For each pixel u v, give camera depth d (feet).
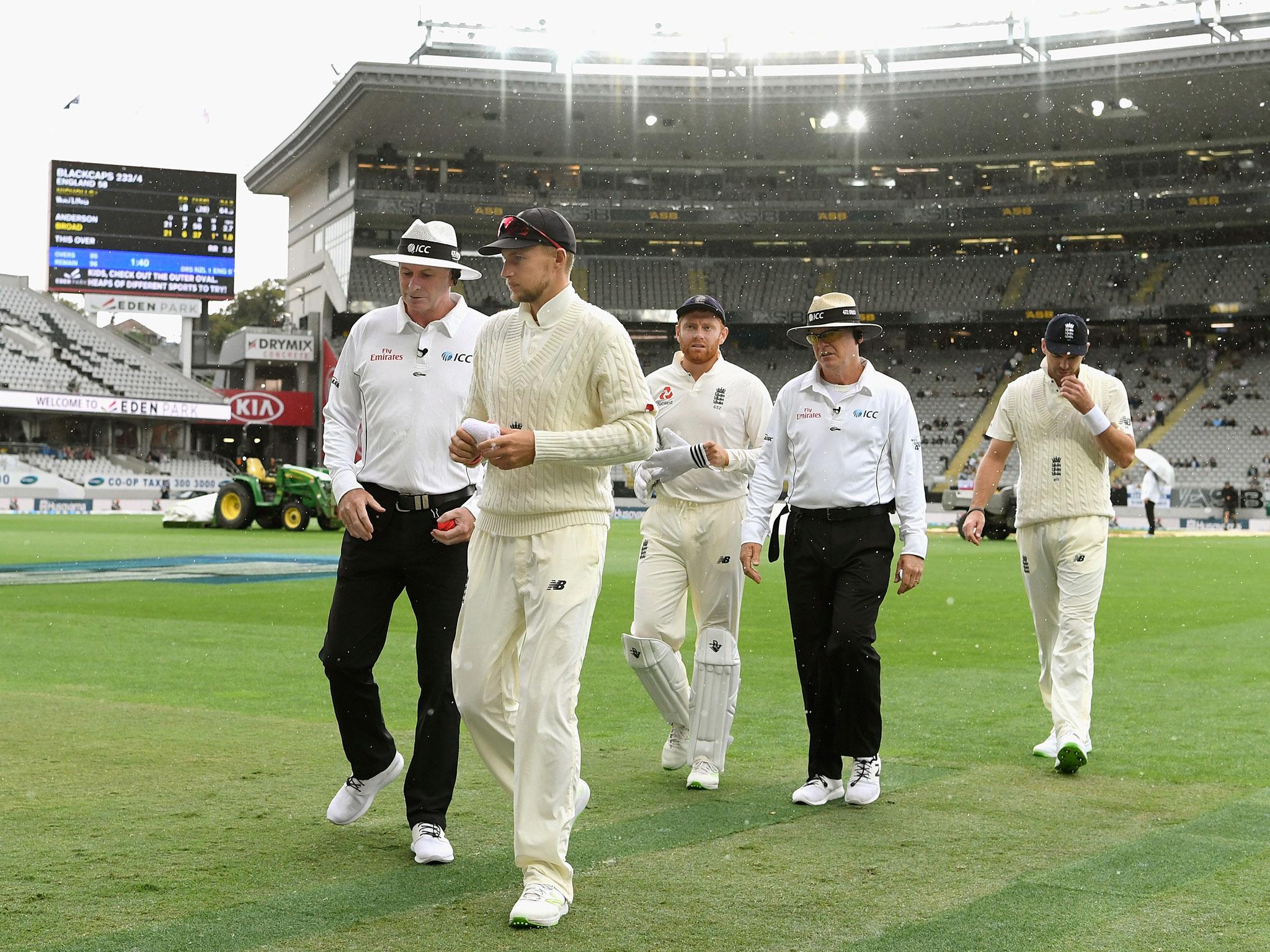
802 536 17.02
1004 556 73.77
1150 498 102.17
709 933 10.77
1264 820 14.88
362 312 178.91
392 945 10.39
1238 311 165.27
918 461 17.04
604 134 177.68
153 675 26.13
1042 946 10.39
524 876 11.58
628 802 15.92
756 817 15.10
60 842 13.48
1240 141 171.42
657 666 17.28
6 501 151.53
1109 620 38.14
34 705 22.21
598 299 184.85
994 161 182.09
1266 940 10.51
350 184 179.42
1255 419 161.38
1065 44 155.53
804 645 17.04
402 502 14.08
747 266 189.26
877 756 15.93
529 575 12.51
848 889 12.05
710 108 167.32
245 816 14.75
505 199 179.01
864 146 181.16
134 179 174.09
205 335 190.39
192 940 10.42
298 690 24.26
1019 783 17.02
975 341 188.44
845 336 16.94
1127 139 174.29
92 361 177.88
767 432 17.81
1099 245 182.39
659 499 19.06
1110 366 176.65
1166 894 11.86
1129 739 20.10
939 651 31.32
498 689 12.91
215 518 101.91
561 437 12.09
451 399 14.25
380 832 14.28
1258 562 67.77
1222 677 26.91
